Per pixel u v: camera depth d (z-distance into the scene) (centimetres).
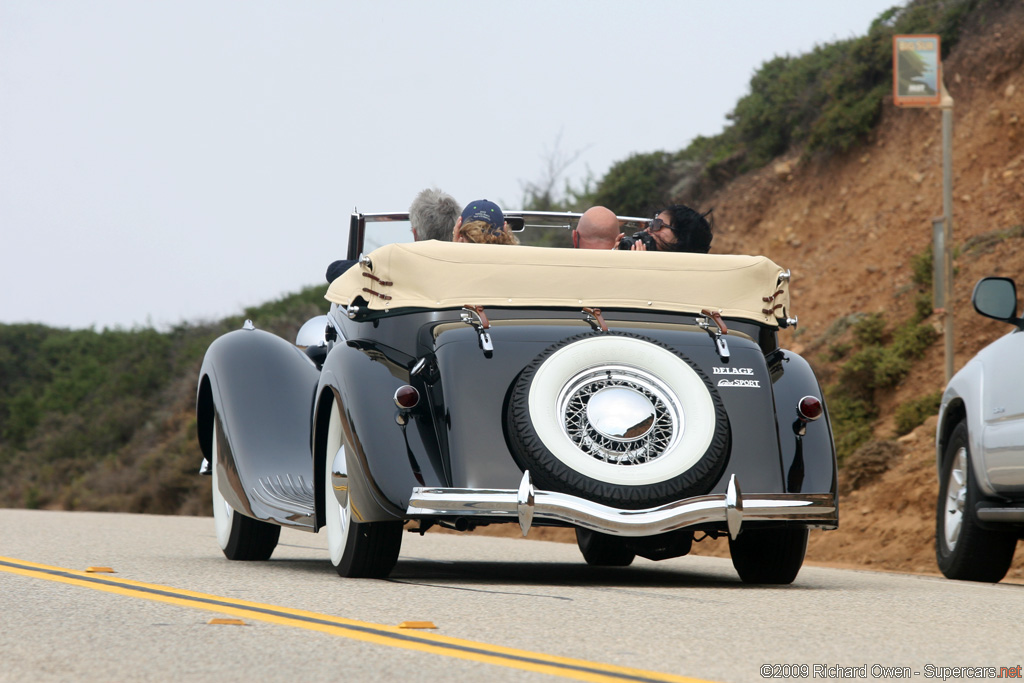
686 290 1845
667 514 1548
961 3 6347
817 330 5559
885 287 5456
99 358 12925
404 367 1728
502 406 1638
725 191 7150
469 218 2019
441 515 1553
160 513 8106
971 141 5831
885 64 6475
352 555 1714
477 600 1461
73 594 1483
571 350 1661
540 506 1531
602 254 1839
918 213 5759
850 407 4644
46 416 11862
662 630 1205
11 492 10406
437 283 1777
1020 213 5200
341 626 1212
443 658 1028
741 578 1894
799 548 1805
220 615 1294
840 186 6400
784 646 1110
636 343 1689
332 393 1800
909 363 4622
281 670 967
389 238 2458
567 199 8256
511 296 1792
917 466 3494
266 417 2066
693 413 1631
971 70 6053
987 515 2017
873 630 1230
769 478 1631
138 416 10538
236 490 2005
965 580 2203
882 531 3259
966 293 4803
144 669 970
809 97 6981
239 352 2155
